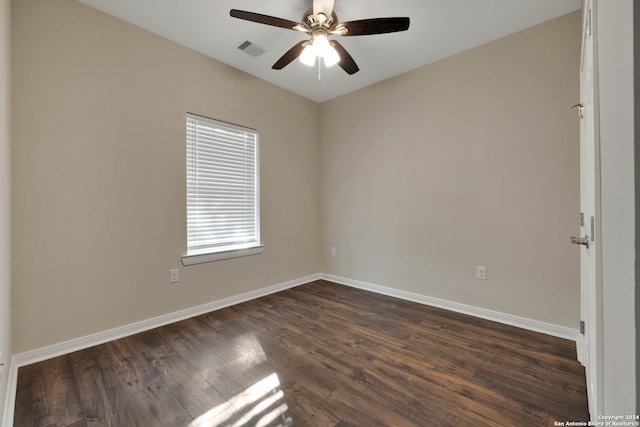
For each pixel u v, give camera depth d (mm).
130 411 1472
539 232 2359
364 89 3523
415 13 2201
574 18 2180
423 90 3000
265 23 1924
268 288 3420
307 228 3910
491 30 2408
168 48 2564
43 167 1955
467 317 2676
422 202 3043
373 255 3494
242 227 3211
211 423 1394
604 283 777
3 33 1500
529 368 1823
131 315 2365
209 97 2854
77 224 2100
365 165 3535
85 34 2121
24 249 1883
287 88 3584
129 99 2340
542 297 2354
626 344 526
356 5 2117
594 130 930
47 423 1388
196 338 2277
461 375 1758
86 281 2143
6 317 1585
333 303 3082
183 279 2689
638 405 459
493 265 2596
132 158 2365
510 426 1353
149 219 2467
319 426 1367
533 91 2363
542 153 2334
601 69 807
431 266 2996
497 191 2555
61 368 1848
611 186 658
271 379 1736
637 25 458
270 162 3443
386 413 1445
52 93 1989
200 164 2846
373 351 2061
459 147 2766
